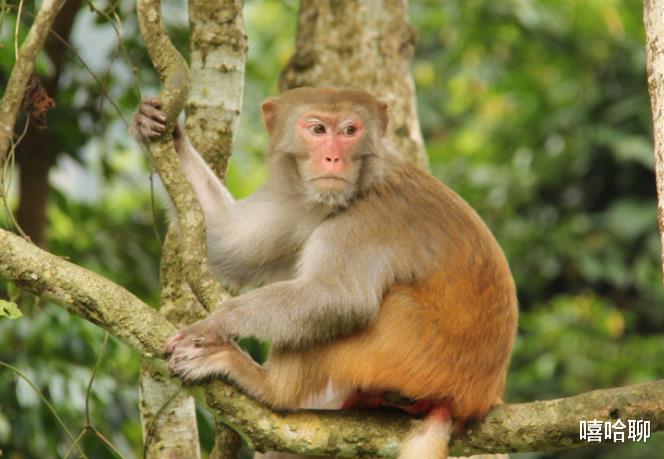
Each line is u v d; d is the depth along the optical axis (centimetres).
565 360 2198
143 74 1681
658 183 868
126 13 1638
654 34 876
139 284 1809
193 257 964
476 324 993
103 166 1752
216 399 927
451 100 2719
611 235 2439
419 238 1011
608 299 2477
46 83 1594
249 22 2617
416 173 1058
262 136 2345
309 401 1015
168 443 1125
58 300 898
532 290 2462
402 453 915
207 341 938
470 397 968
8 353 1386
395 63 1514
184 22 1659
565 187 2575
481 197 2562
